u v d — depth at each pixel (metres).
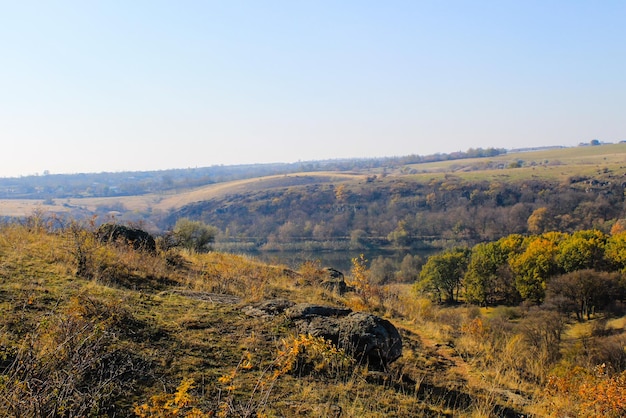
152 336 5.57
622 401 5.59
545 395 6.23
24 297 5.82
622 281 36.69
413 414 4.94
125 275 8.07
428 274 48.44
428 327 9.11
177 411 3.72
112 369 4.52
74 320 4.79
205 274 9.67
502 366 7.32
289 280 11.19
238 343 5.87
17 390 3.34
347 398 5.02
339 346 6.04
